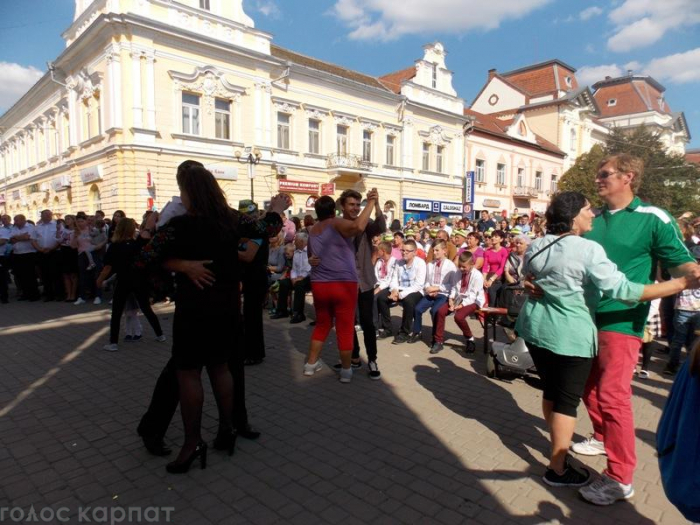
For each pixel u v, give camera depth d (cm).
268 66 2033
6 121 3303
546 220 296
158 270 295
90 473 306
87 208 2044
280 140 2159
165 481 297
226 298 296
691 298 507
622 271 293
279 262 895
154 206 1755
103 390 456
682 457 191
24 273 995
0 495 280
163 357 568
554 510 271
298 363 556
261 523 256
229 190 1948
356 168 2377
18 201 3225
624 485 278
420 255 898
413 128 2761
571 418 285
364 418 398
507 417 404
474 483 299
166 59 1753
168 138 1784
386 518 261
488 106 4588
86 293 1034
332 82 2300
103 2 1747
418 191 2828
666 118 5666
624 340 282
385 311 700
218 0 1892
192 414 301
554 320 282
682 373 204
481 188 3344
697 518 191
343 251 474
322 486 293
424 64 2827
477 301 606
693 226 765
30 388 461
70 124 2128
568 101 4053
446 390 470
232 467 315
